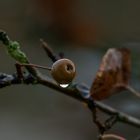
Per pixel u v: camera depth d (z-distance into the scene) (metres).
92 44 1.05
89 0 1.15
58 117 1.15
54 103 1.17
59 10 1.11
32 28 1.15
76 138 1.10
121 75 0.51
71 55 1.06
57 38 1.09
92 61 1.04
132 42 0.96
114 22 1.15
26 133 1.16
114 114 0.51
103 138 0.47
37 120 1.17
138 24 1.17
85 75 1.02
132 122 0.52
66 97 1.16
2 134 1.16
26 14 1.15
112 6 1.18
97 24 1.12
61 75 0.39
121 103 0.85
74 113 1.14
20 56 0.42
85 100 0.48
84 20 1.11
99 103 0.51
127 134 0.90
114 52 0.50
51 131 1.14
